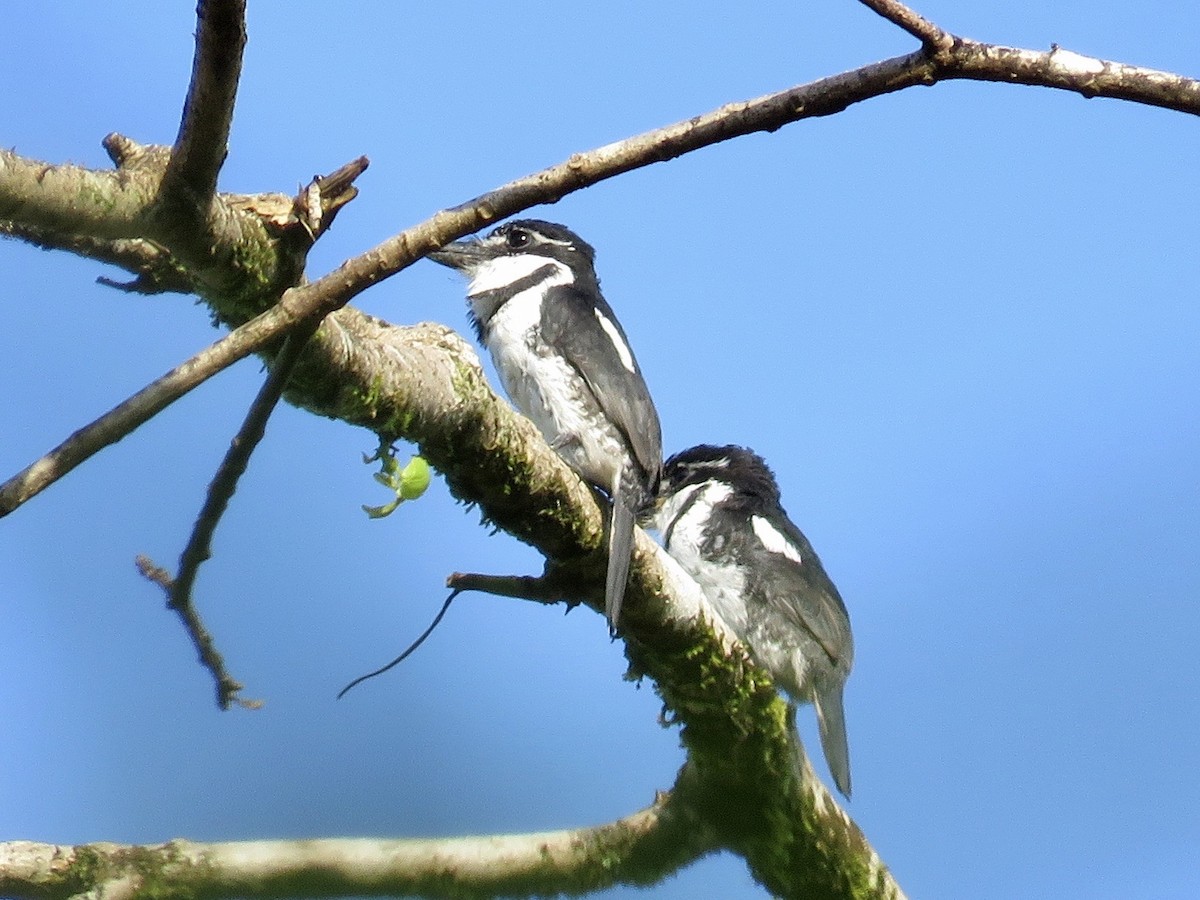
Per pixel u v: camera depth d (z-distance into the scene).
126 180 6.49
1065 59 5.62
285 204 7.38
